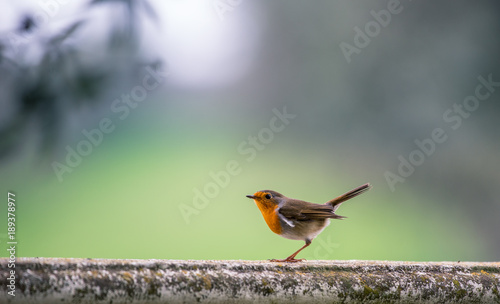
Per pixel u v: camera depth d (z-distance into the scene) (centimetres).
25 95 461
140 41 516
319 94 1545
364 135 1527
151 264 308
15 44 459
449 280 366
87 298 281
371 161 1571
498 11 1387
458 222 1577
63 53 470
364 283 348
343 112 1533
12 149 467
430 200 1605
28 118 465
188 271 314
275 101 1702
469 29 1395
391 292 351
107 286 286
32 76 462
